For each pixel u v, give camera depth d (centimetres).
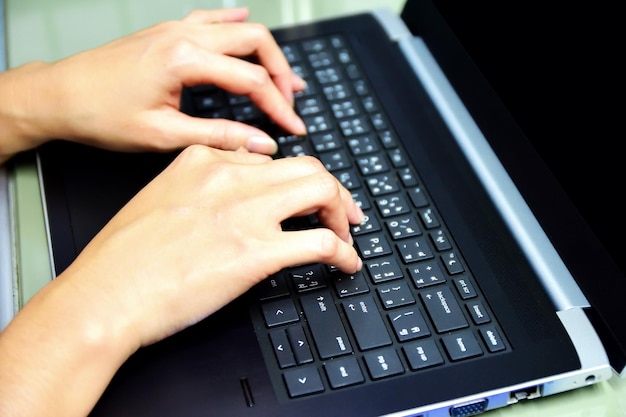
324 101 76
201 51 69
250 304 59
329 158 71
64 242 64
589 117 60
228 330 57
